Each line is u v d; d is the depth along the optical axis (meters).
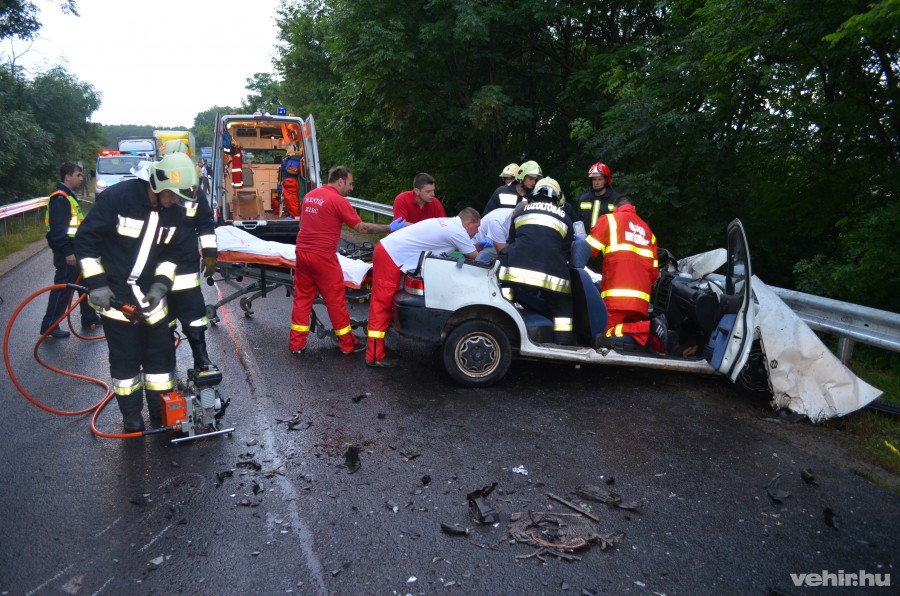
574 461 4.16
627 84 9.70
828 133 7.95
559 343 5.60
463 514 3.52
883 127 7.82
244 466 4.04
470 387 5.46
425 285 5.43
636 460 4.19
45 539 3.24
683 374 5.89
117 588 2.89
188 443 4.36
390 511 3.54
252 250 6.98
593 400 5.23
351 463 4.06
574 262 5.37
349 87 14.63
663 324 5.64
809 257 9.22
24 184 25.86
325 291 6.16
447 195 15.18
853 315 5.39
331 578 2.97
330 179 6.16
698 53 9.05
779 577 3.03
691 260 6.55
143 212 4.17
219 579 2.96
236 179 11.65
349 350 6.37
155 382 4.51
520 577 2.99
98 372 5.81
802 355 4.81
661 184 9.16
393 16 12.93
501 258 5.53
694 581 2.99
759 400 5.26
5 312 8.09
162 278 4.29
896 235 6.61
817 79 7.98
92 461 4.08
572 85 13.20
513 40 13.71
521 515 3.50
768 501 3.71
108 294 4.03
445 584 2.94
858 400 4.75
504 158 14.79
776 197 8.59
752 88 8.79
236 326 7.39
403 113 13.81
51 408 4.94
